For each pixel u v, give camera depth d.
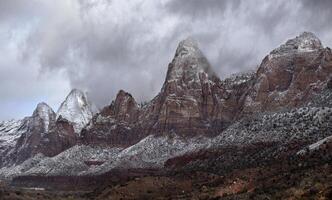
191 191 156.12
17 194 157.12
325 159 133.75
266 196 110.31
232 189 142.25
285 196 104.75
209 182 162.50
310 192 100.50
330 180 104.88
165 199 150.00
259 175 147.50
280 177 128.25
